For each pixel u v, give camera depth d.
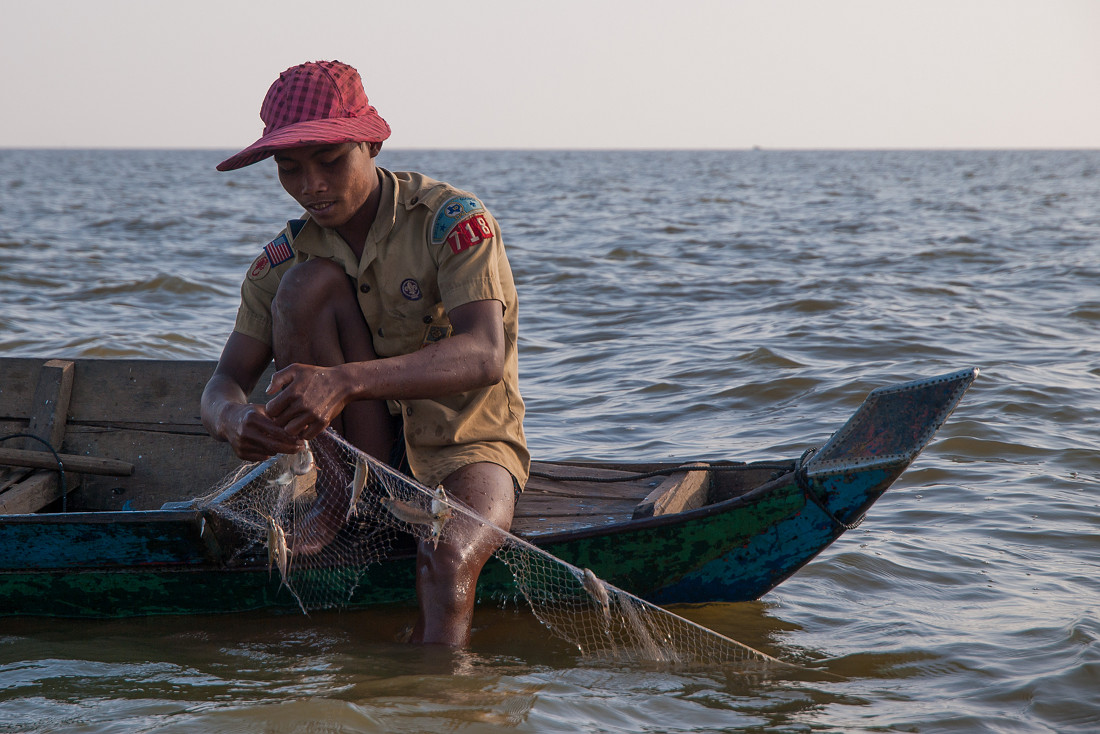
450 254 2.83
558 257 16.34
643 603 2.96
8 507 3.58
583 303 11.60
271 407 2.49
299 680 2.61
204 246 18.50
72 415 4.06
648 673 2.74
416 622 2.94
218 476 3.94
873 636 3.07
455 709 2.42
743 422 6.23
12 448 3.92
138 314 10.40
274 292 3.07
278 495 3.17
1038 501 4.52
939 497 4.61
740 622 3.19
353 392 2.54
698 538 3.05
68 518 3.02
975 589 3.51
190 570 3.11
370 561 3.06
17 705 2.47
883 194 41.72
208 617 3.18
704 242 19.11
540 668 2.74
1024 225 22.73
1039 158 163.62
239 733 2.27
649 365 8.04
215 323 9.99
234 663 2.76
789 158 174.62
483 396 2.99
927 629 3.12
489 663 2.77
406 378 2.60
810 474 2.91
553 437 6.00
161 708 2.43
